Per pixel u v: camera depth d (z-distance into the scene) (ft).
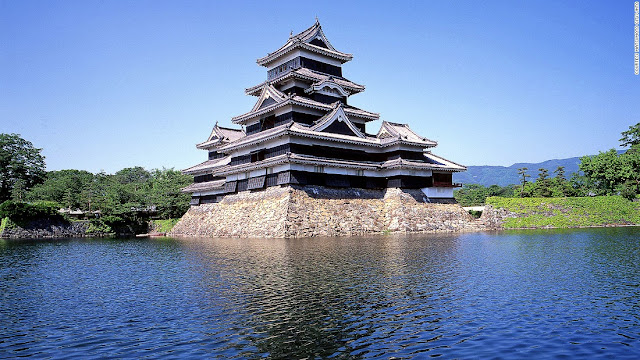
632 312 52.75
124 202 267.80
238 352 42.06
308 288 67.36
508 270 81.46
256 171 198.90
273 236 168.96
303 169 184.03
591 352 40.16
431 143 218.38
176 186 274.57
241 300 61.05
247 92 233.96
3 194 346.13
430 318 51.26
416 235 171.83
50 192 306.35
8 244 180.86
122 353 42.37
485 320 50.16
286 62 230.48
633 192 242.17
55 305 62.03
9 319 54.80
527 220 218.18
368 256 101.96
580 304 56.49
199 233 216.74
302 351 41.98
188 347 43.60
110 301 63.77
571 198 239.30
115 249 147.84
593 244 124.57
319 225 175.32
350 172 201.26
